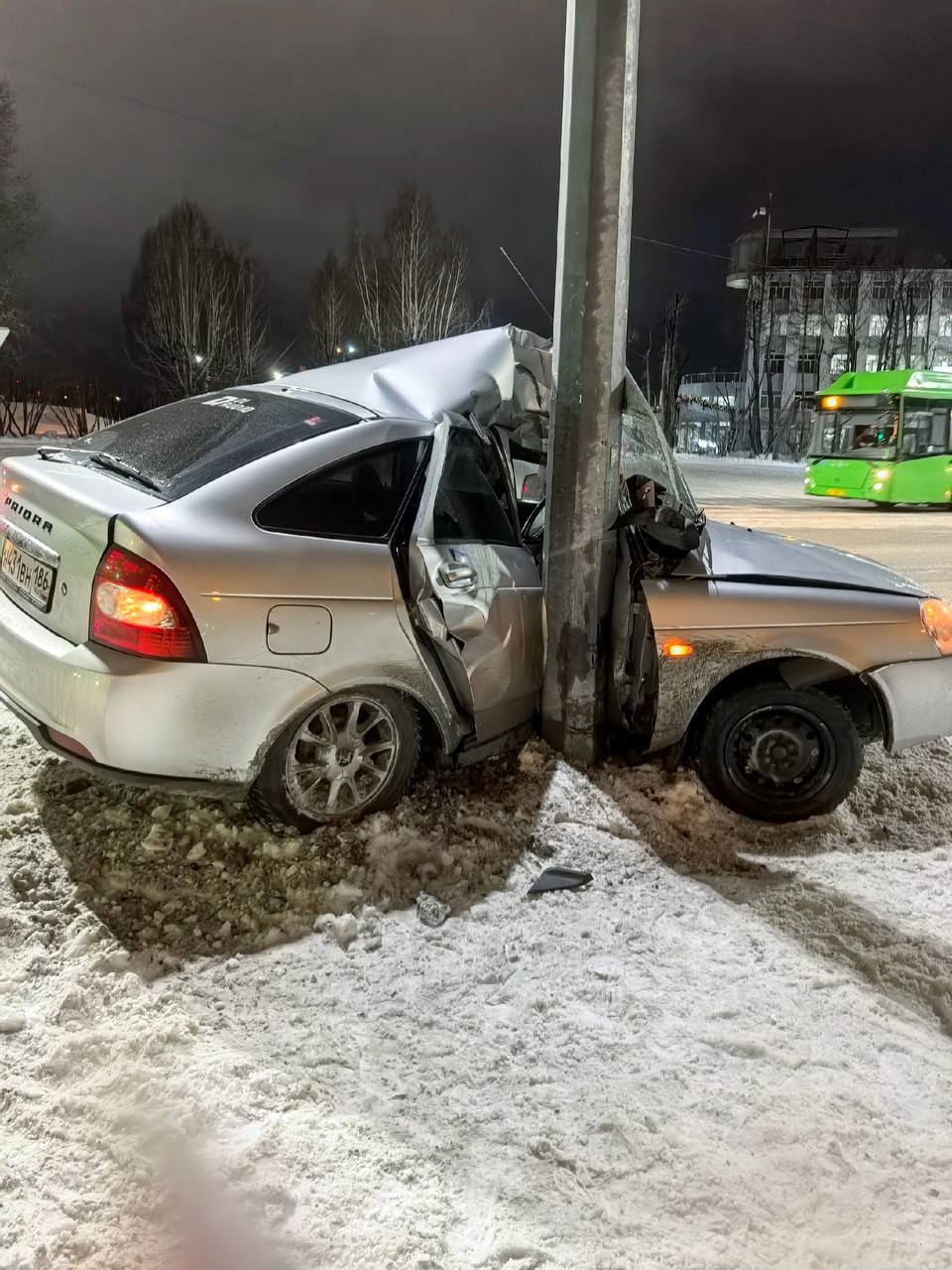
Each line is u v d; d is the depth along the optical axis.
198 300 44.81
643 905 3.21
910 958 2.95
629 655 3.87
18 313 34.41
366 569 3.20
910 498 18.81
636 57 3.53
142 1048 2.37
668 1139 2.18
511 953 2.89
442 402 3.67
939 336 56.09
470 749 3.67
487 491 3.81
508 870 3.35
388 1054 2.44
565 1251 1.89
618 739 4.04
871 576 4.04
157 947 2.80
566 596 3.83
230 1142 2.10
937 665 3.77
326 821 3.33
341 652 3.14
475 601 3.46
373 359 4.20
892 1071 2.46
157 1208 1.92
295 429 3.39
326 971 2.77
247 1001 2.62
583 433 3.69
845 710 3.74
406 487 3.40
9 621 3.24
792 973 2.86
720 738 3.73
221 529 2.98
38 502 3.29
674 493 4.17
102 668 2.85
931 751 4.54
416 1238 1.89
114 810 3.44
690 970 2.86
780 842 3.69
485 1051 2.47
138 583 2.84
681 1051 2.50
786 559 4.09
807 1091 2.36
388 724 3.40
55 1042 2.37
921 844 3.77
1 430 41.22
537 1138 2.16
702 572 3.74
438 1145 2.14
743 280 60.41
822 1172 2.11
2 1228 1.86
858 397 19.38
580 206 3.57
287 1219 1.92
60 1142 2.08
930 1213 2.01
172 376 46.66
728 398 63.03
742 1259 1.88
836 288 56.69
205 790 3.01
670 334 50.66
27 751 3.87
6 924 2.83
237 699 2.95
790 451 55.19
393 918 3.05
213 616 2.89
